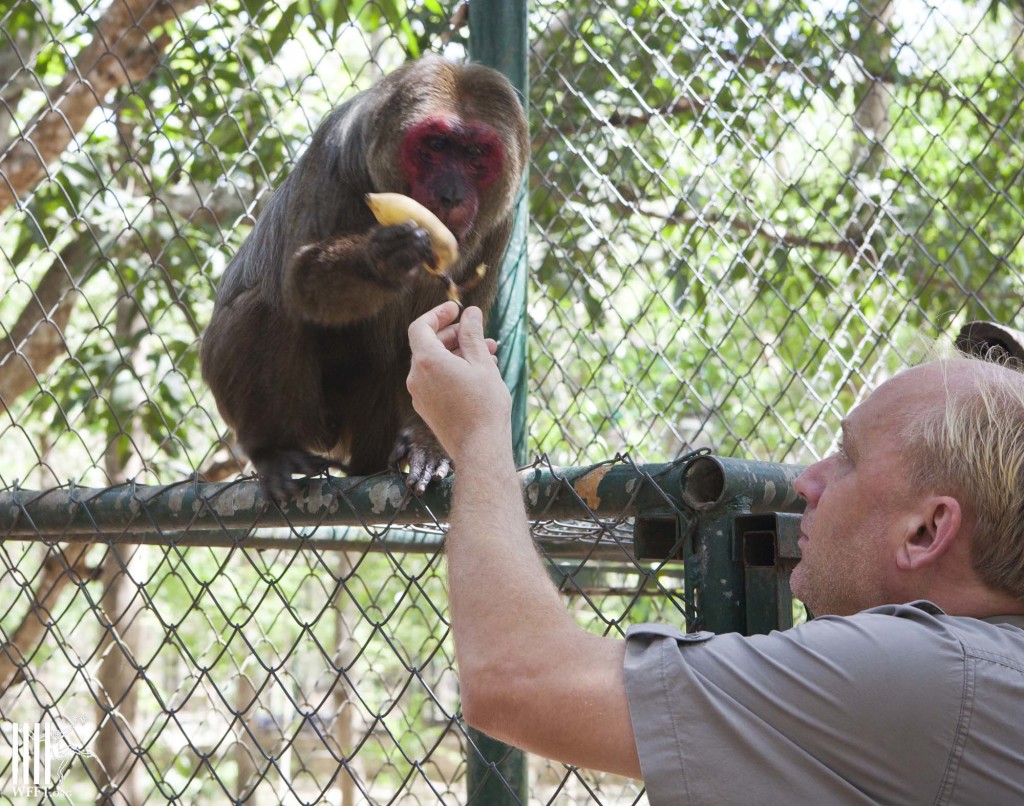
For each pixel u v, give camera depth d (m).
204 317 8.17
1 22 4.29
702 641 1.87
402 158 4.17
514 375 3.99
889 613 1.88
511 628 1.92
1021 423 1.92
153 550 9.68
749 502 2.19
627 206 5.14
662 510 2.26
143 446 8.04
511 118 4.25
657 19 5.18
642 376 5.05
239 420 4.29
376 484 2.85
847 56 4.77
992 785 1.73
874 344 4.50
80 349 4.14
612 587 5.29
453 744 10.70
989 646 1.80
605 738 1.83
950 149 4.14
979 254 5.30
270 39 5.12
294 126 7.61
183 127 6.64
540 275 5.78
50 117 6.92
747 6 5.30
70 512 3.49
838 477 2.09
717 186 5.21
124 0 4.60
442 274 3.23
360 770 10.30
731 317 5.32
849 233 5.48
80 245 7.45
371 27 5.99
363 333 4.35
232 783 10.87
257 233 4.58
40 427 9.23
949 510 1.92
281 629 11.57
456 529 2.06
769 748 1.76
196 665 3.27
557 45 5.39
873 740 1.75
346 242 3.78
